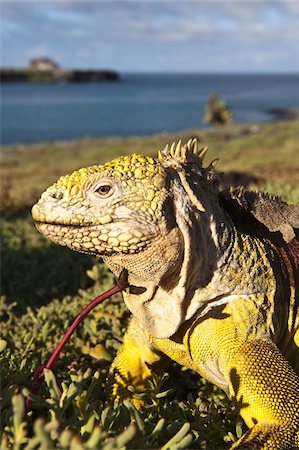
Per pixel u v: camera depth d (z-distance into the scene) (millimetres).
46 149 10008
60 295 1063
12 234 1451
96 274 953
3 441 449
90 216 567
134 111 23172
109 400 656
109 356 750
